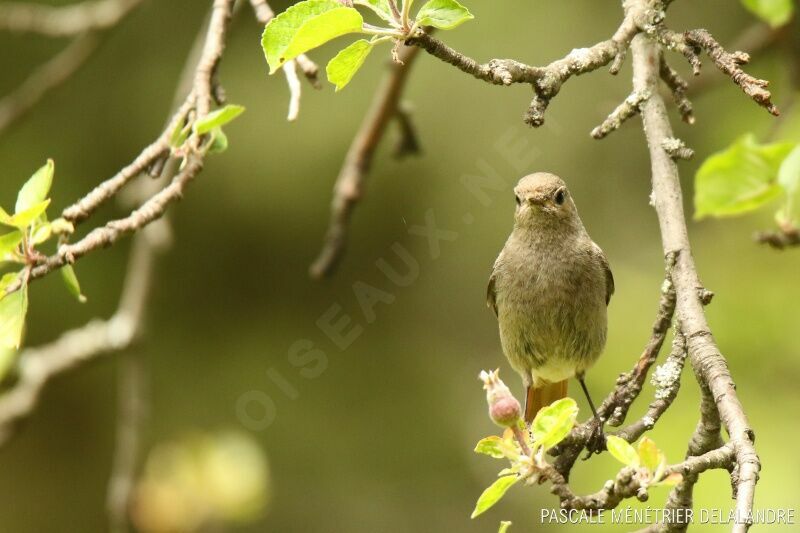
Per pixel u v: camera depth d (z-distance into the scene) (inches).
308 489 555.5
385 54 539.8
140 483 351.3
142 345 350.9
